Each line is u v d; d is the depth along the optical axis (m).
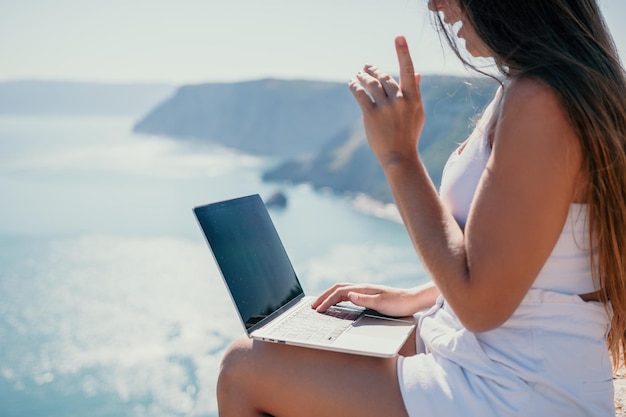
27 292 36.09
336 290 1.46
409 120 1.09
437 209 1.03
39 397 21.58
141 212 65.44
